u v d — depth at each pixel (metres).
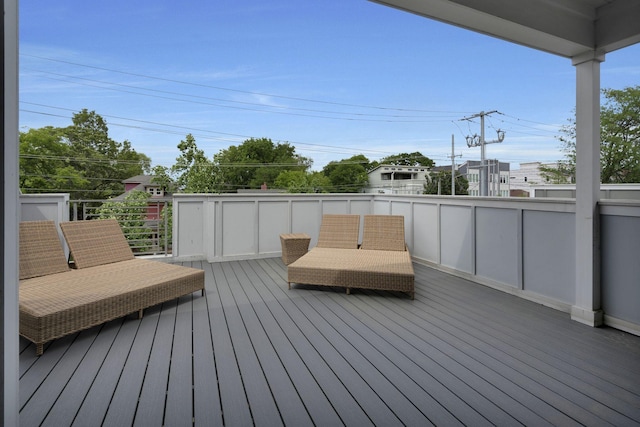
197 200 5.81
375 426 1.76
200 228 5.85
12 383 1.19
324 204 6.51
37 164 24.81
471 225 4.53
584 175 3.13
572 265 3.36
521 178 36.25
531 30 2.77
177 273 3.65
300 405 1.93
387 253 4.76
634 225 2.88
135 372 2.26
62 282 3.26
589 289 3.11
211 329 2.97
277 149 39.69
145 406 1.91
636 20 2.78
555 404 1.95
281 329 2.99
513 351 2.59
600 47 3.01
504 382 2.17
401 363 2.40
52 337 2.53
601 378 2.22
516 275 3.94
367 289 4.20
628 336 2.85
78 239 3.84
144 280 3.38
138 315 3.22
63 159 26.92
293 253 5.45
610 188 7.12
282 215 6.21
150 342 2.71
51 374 2.22
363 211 6.79
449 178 35.81
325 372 2.28
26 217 4.38
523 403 1.96
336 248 5.12
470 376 2.24
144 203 6.30
